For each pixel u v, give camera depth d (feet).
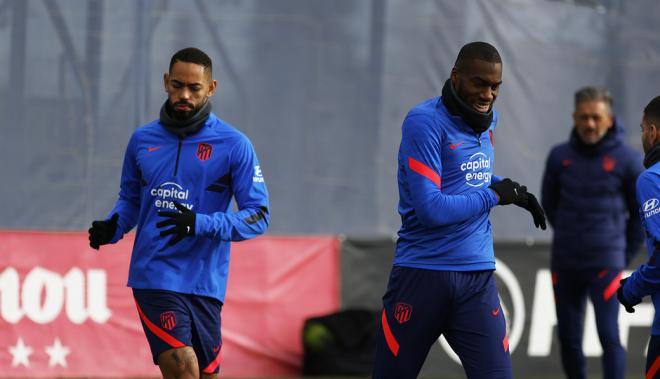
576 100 79.05
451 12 100.22
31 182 89.04
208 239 55.42
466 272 51.98
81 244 89.66
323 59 96.68
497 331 52.21
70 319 88.79
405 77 98.84
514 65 102.37
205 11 93.45
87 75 90.33
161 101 92.12
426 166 50.55
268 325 94.02
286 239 95.35
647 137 51.67
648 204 49.32
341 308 96.22
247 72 94.63
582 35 104.83
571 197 79.05
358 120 97.60
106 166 90.63
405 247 52.80
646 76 106.83
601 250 78.02
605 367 77.41
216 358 57.21
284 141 95.61
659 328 50.21
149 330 54.95
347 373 92.12
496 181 56.54
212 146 55.57
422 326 52.19
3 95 88.48
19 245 88.07
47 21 89.40
